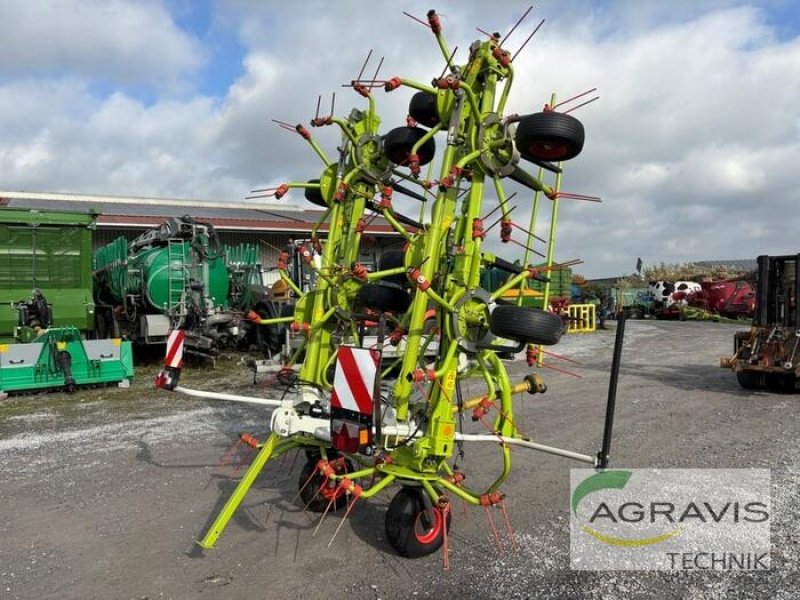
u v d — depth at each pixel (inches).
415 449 160.2
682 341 782.5
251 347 597.3
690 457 254.4
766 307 422.3
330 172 204.5
